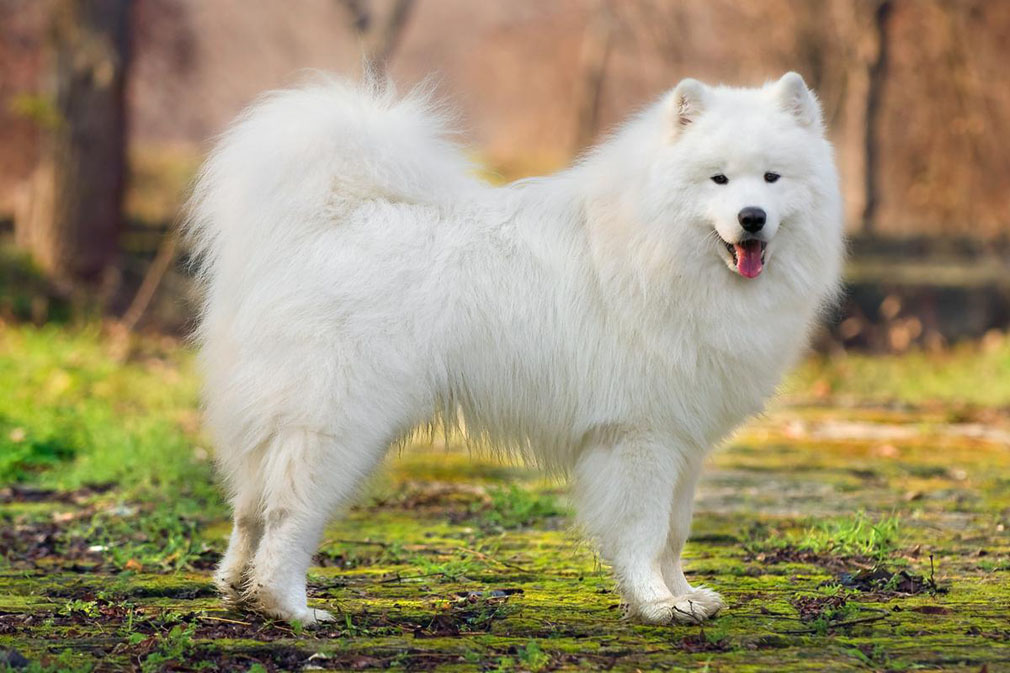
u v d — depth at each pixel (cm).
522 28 5475
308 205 789
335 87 846
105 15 2839
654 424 796
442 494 1280
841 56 3622
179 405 1845
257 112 827
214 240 821
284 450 756
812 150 805
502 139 5372
